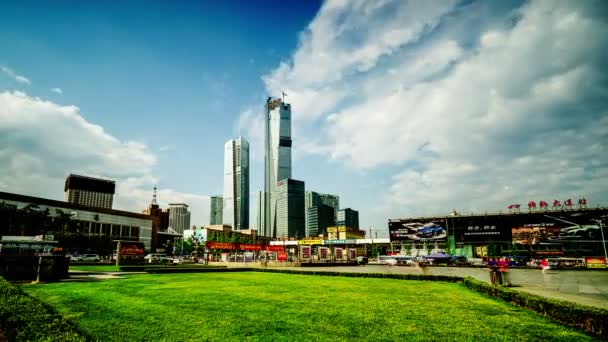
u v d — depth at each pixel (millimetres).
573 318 8781
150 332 7727
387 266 52188
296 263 45750
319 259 53281
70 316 9297
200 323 8633
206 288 16438
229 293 14539
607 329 7699
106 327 8133
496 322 8969
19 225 66438
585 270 37219
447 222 74500
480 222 70875
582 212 61625
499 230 68688
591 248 59781
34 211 69000
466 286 18453
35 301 8758
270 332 7801
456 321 9039
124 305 11203
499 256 65375
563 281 21922
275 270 31469
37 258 19797
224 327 8234
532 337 7586
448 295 14336
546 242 63469
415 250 76938
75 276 23312
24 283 18109
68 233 70062
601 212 60062
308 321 8930
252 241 139000
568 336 7695
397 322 8875
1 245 28500
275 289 16203
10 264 19031
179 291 15117
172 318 9203
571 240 61625
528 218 66250
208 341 7086
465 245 71562
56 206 74125
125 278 22234
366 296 13852
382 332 7844
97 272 27219
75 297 12867
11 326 6449
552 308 9625
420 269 41000
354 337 7426
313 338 7336
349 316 9609
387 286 18094
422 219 77125
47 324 6684
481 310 10688
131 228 93750
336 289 16359
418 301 12531
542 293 15234
